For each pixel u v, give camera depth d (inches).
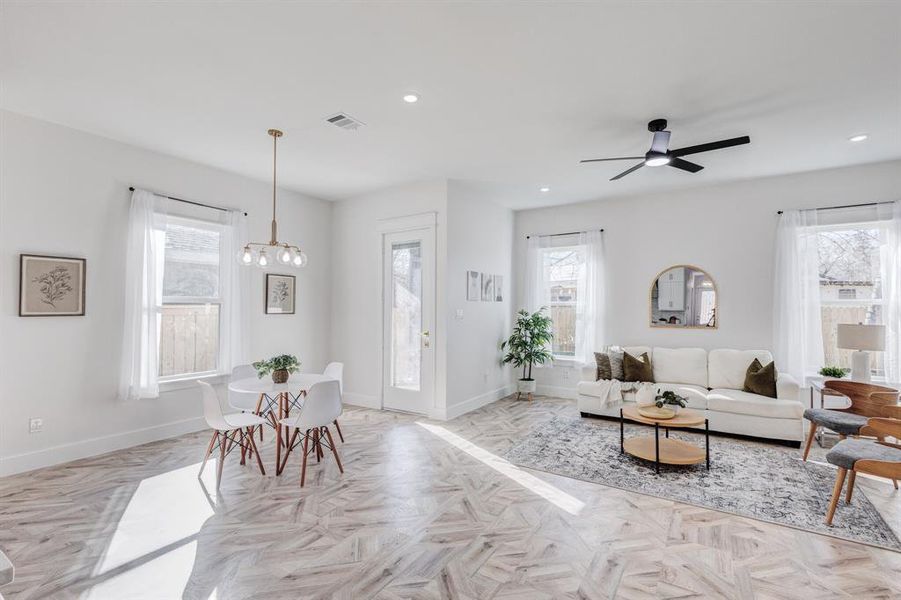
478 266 228.5
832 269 188.2
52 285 141.3
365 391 229.0
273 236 147.9
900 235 170.9
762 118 134.8
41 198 139.7
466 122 138.6
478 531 103.0
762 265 202.1
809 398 186.4
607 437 175.6
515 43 96.7
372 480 132.2
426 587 82.7
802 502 117.4
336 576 85.7
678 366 205.2
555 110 130.1
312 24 90.0
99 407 152.1
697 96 121.0
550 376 259.4
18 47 99.0
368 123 139.9
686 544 97.6
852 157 170.7
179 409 174.2
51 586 82.0
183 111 132.1
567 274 255.0
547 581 84.5
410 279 214.7
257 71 109.0
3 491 122.1
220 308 188.7
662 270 225.8
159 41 96.5
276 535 100.6
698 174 194.4
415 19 88.4
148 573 86.2
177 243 175.5
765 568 88.6
